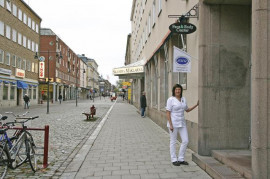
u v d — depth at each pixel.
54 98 57.03
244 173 4.77
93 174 5.64
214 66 6.40
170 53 11.17
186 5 8.51
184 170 5.81
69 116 20.19
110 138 10.17
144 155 7.29
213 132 6.38
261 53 4.27
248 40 6.50
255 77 4.32
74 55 83.94
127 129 12.75
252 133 4.42
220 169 5.24
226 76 6.43
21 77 37.19
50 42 57.34
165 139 9.88
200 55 6.45
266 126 4.27
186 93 8.45
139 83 28.59
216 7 6.43
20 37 36.81
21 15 37.00
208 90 6.38
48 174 5.61
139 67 19.77
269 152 4.27
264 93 4.27
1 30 30.69
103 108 32.19
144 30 22.91
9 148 5.48
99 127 13.48
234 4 6.45
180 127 6.17
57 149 8.14
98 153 7.60
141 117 19.44
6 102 32.66
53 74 57.16
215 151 6.20
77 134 11.23
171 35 9.95
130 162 6.56
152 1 17.44
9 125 6.08
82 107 34.50
